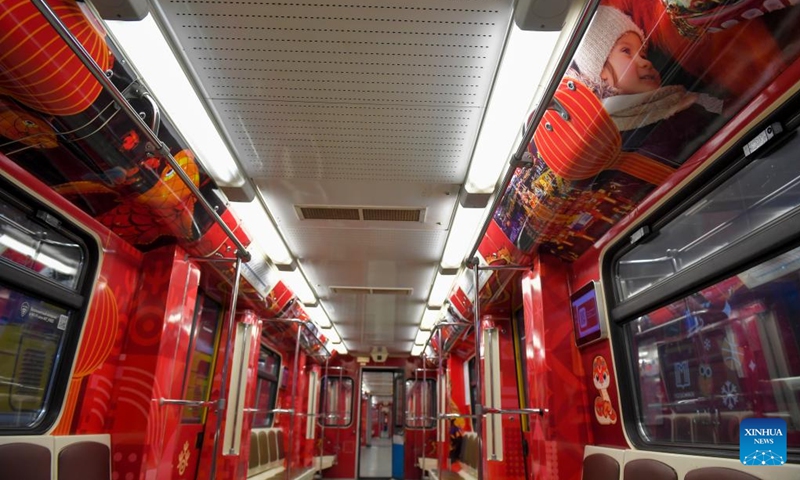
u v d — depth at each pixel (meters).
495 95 2.25
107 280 3.08
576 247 3.42
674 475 2.25
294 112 2.45
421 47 2.01
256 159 2.92
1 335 2.42
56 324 2.76
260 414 7.54
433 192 3.36
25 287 2.48
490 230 3.77
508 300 4.96
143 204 2.83
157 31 1.88
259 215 3.63
